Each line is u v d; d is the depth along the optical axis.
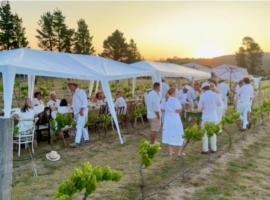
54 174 6.79
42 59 9.58
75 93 9.34
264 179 6.82
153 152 5.18
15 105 16.75
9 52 9.91
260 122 14.01
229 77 24.86
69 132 10.43
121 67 11.80
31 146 8.43
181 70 17.86
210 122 7.84
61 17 69.69
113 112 9.98
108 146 9.40
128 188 6.07
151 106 8.81
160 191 5.96
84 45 73.75
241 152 8.99
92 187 3.73
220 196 5.84
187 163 7.77
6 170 3.61
